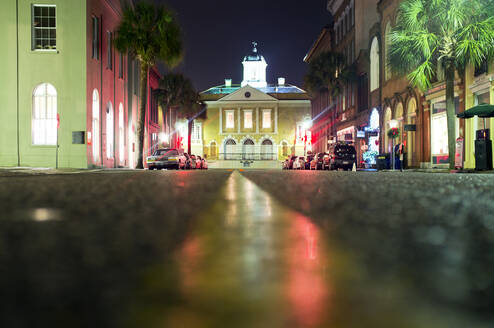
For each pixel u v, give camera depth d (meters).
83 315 1.25
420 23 21.91
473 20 21.03
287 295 1.45
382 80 38.00
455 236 2.70
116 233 2.80
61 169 24.38
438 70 26.89
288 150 81.56
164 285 1.57
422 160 29.64
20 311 1.28
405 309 1.30
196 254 2.15
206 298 1.41
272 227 3.10
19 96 26.88
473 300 1.39
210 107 82.75
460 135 24.19
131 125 39.97
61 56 27.00
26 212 3.95
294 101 80.94
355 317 1.23
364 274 1.75
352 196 5.73
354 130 48.12
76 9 26.97
